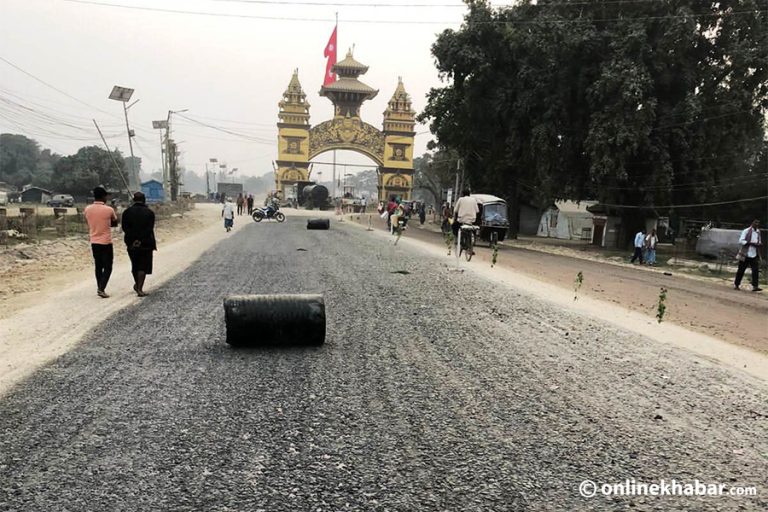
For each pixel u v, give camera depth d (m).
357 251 18.42
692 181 29.22
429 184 83.12
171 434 4.09
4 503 3.17
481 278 12.80
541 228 51.88
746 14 26.91
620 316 9.28
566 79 29.89
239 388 5.08
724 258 23.38
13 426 4.21
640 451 4.00
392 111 76.25
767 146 35.75
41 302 9.29
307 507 3.15
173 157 58.34
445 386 5.27
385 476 3.52
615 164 27.20
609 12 30.12
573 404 4.88
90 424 4.25
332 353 6.30
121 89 37.19
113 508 3.13
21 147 120.00
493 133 34.75
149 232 9.65
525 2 33.00
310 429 4.21
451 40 33.16
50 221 23.34
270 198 50.38
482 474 3.59
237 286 10.73
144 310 8.52
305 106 74.38
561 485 3.48
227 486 3.37
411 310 8.84
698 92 28.94
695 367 6.19
